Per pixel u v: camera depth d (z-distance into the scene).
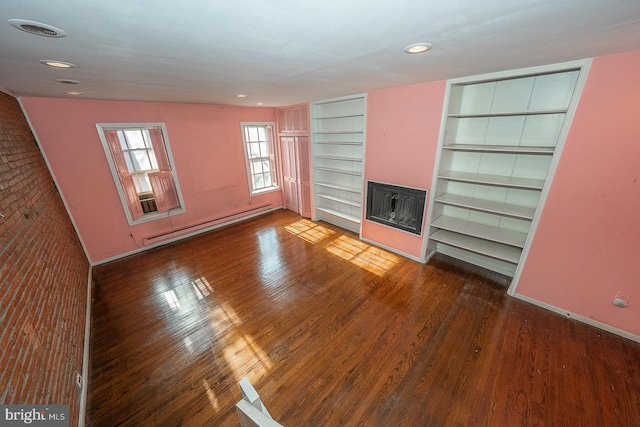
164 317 2.68
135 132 3.94
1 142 1.93
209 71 2.01
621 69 1.83
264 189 5.77
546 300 2.60
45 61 1.56
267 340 2.35
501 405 1.75
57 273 2.12
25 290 1.46
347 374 2.00
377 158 3.68
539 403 1.75
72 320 2.13
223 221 5.12
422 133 3.08
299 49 1.53
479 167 3.09
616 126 1.94
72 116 3.30
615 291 2.21
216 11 1.00
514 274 2.92
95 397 1.88
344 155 4.58
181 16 1.03
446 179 3.30
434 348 2.21
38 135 3.11
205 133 4.57
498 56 1.83
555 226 2.39
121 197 3.86
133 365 2.13
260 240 4.49
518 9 1.06
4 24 1.02
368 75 2.37
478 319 2.51
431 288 3.01
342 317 2.61
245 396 0.94
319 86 2.92
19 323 1.29
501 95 2.74
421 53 1.69
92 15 0.99
